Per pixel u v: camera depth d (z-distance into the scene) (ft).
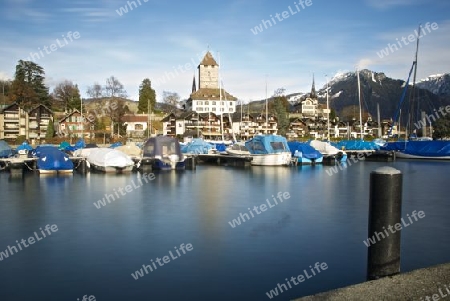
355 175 130.41
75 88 441.27
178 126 394.93
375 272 27.04
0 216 65.16
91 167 142.61
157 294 34.88
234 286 36.50
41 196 85.56
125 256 44.65
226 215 66.08
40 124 334.44
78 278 38.37
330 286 36.55
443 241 50.93
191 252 45.88
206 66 532.73
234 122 400.67
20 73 401.70
